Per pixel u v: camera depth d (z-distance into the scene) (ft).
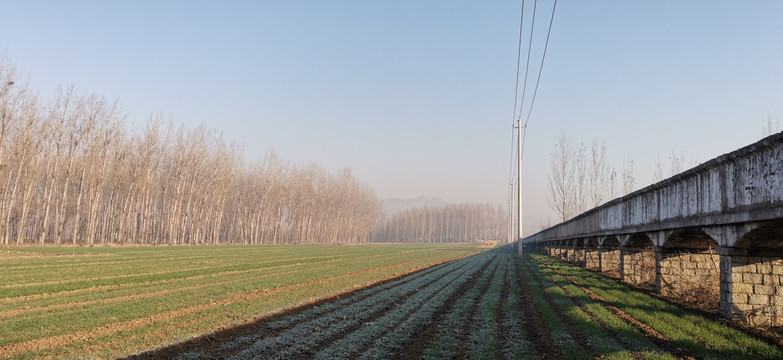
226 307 51.47
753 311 43.19
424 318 46.96
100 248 171.01
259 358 31.94
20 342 35.17
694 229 53.47
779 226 37.14
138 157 229.45
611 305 55.11
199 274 91.50
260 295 62.80
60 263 105.81
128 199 221.05
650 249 79.30
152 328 40.06
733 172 41.09
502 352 34.14
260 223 385.50
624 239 81.30
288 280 81.71
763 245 43.01
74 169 203.82
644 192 67.67
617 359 30.99
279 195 381.19
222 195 302.04
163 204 266.77
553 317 46.42
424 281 85.35
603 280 84.43
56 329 39.37
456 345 36.40
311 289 69.87
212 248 213.25
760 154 36.24
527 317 48.19
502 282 84.23
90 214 197.26
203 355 32.73
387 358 32.53
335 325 43.29
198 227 277.03
